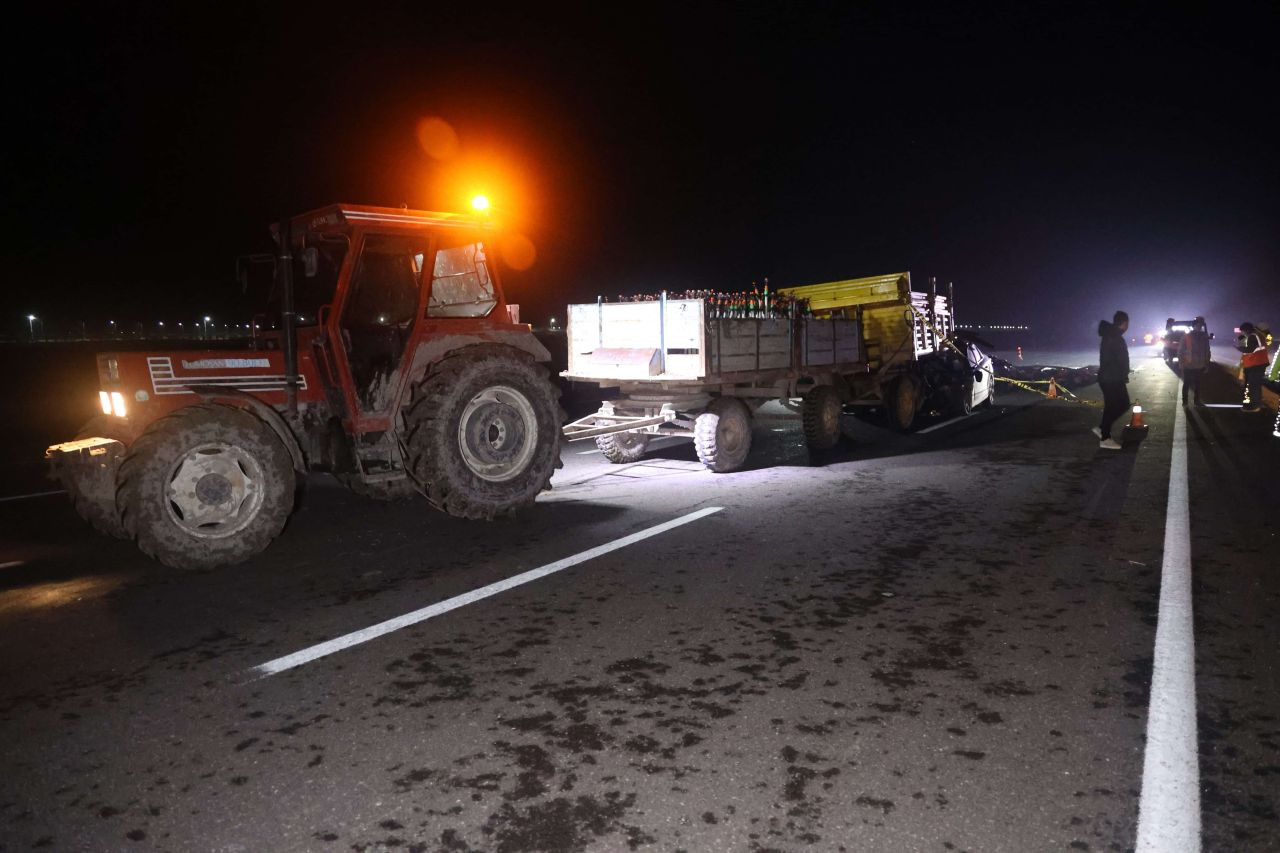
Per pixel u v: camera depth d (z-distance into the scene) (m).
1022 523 6.95
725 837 2.76
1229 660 4.10
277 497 6.10
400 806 2.98
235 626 4.83
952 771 3.14
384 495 7.00
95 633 4.77
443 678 4.06
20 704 3.86
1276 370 11.70
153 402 5.98
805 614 4.87
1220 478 8.59
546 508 7.74
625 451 10.23
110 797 3.07
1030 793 2.98
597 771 3.19
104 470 6.00
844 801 2.96
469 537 6.73
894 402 12.75
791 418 15.12
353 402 6.52
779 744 3.37
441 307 7.67
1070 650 4.27
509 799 3.01
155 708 3.79
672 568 5.81
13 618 5.05
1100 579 5.42
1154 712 3.57
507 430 7.16
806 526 6.97
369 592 5.40
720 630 4.64
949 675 3.99
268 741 3.47
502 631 4.68
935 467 9.73
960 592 5.22
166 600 5.33
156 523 5.63
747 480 9.08
